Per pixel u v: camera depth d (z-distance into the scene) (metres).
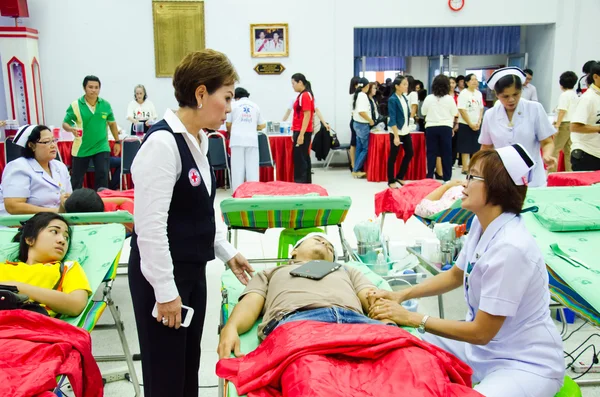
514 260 1.57
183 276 1.62
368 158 7.47
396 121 6.83
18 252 2.27
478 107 7.42
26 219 2.56
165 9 7.85
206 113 1.55
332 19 8.20
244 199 2.68
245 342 1.88
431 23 8.38
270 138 7.12
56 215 2.27
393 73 11.61
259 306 2.02
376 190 6.79
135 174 1.47
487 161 1.63
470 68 11.24
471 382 1.61
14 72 7.28
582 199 2.86
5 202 3.21
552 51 8.80
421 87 9.14
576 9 8.58
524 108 3.10
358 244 2.82
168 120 1.52
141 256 1.48
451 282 1.93
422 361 1.48
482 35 10.16
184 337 1.66
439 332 1.71
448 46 10.22
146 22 7.87
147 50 7.93
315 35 8.23
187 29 7.95
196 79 1.50
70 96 7.89
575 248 2.35
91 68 7.87
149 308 1.59
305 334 1.62
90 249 2.41
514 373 1.60
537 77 9.38
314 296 1.91
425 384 1.41
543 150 3.18
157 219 1.46
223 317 2.04
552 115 7.40
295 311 1.86
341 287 2.00
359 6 8.23
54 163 3.48
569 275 2.04
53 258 2.19
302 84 6.71
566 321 2.90
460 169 8.38
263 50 8.16
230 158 6.88
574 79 5.73
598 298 1.89
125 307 3.25
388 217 5.31
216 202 6.22
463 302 3.27
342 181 7.49
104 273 2.27
